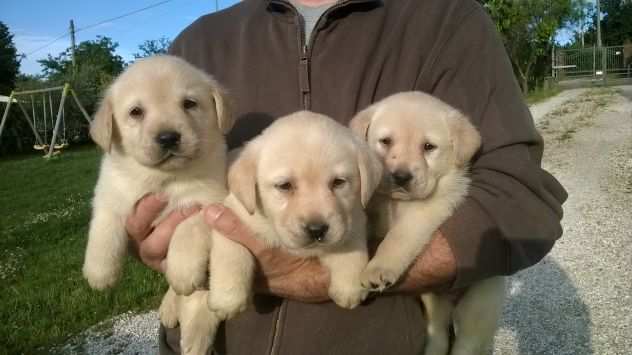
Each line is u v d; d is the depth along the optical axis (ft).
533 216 1.52
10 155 17.38
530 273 4.52
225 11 2.19
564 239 5.10
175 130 1.78
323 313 1.61
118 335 3.67
